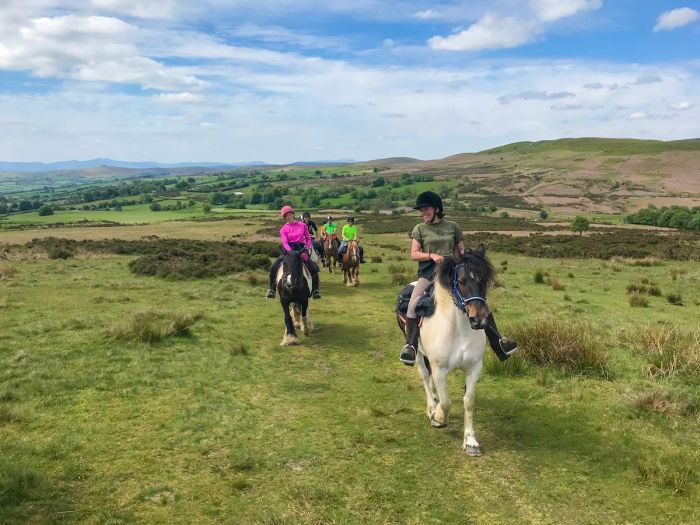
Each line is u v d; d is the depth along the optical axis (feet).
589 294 49.57
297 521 12.84
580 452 16.96
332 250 64.34
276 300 44.62
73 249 87.81
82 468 15.30
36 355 26.09
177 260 65.26
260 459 16.14
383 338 32.35
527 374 24.91
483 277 15.38
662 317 38.37
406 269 64.39
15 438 17.12
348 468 15.76
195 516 13.05
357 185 616.39
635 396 21.07
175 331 31.32
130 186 652.07
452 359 16.43
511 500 14.08
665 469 15.08
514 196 428.97
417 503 13.89
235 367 25.75
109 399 21.01
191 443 17.19
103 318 34.68
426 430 18.71
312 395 22.20
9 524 12.23
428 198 18.12
